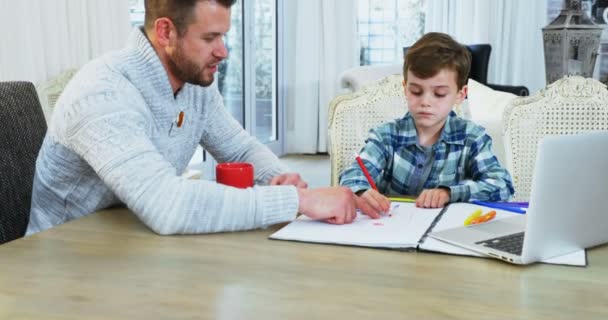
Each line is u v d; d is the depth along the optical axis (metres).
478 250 0.98
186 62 1.27
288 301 0.81
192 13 1.22
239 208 1.10
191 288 0.85
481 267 0.93
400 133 1.64
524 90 4.51
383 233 1.08
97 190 1.33
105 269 0.92
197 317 0.76
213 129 1.54
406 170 1.63
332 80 5.79
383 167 1.63
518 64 5.51
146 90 1.29
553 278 0.88
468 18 5.48
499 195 1.43
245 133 1.61
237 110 5.28
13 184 1.37
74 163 1.30
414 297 0.82
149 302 0.81
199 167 4.64
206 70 1.29
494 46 5.51
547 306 0.79
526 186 1.79
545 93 1.80
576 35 4.86
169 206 1.08
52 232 1.10
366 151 1.61
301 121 5.92
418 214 1.21
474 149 1.59
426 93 1.52
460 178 1.62
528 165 1.79
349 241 1.04
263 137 5.71
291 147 6.05
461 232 1.07
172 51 1.27
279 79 5.85
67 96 1.23
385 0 5.81
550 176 0.90
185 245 1.03
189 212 1.08
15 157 1.39
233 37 5.11
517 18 5.46
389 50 5.88
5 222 1.35
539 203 0.90
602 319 0.75
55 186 1.34
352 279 0.88
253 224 1.11
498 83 5.56
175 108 1.37
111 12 3.34
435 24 5.59
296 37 5.80
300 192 1.16
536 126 1.79
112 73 1.24
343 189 1.18
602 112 1.76
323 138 5.93
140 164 1.12
